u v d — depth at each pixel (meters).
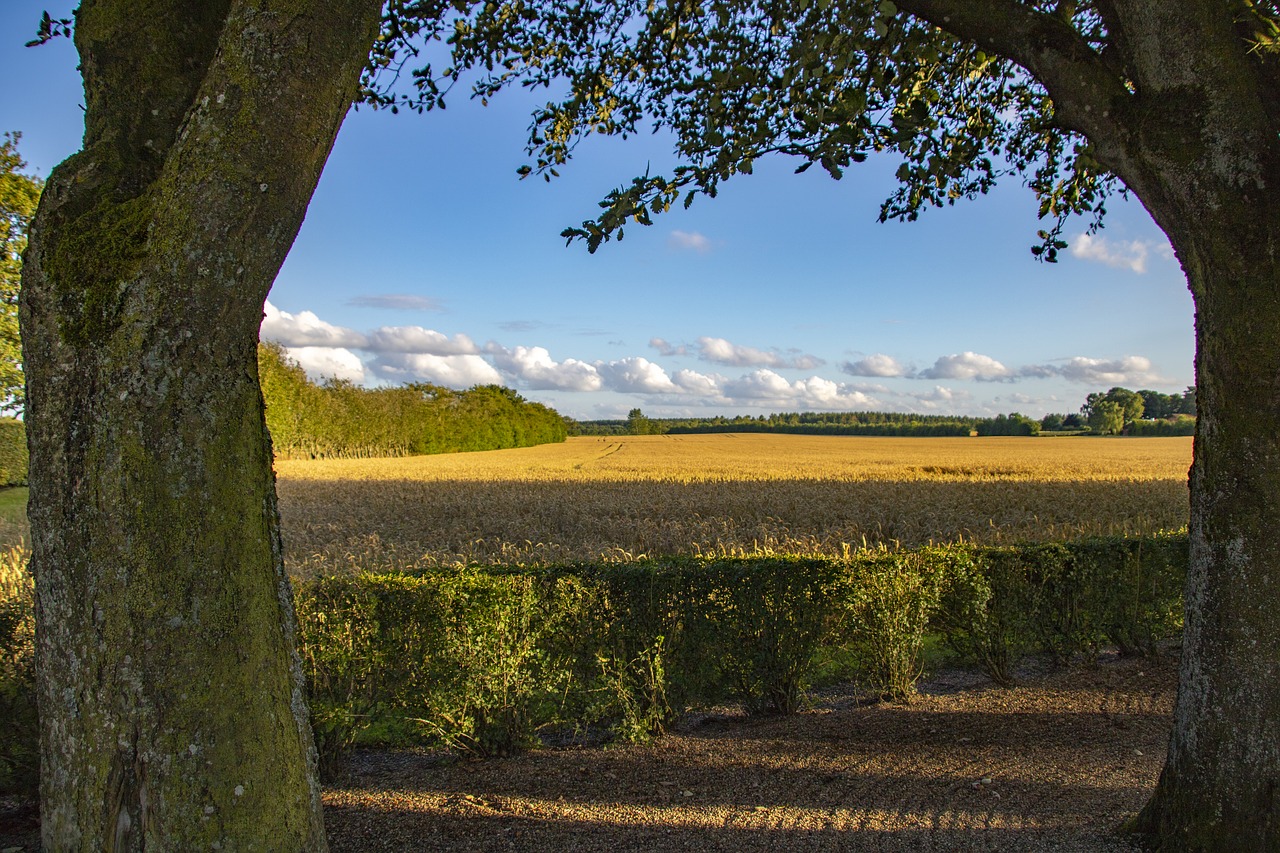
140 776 2.16
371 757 4.85
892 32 4.19
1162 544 6.69
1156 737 4.61
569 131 5.80
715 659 5.10
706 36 5.37
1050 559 6.18
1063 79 2.88
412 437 69.38
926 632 6.10
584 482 27.59
